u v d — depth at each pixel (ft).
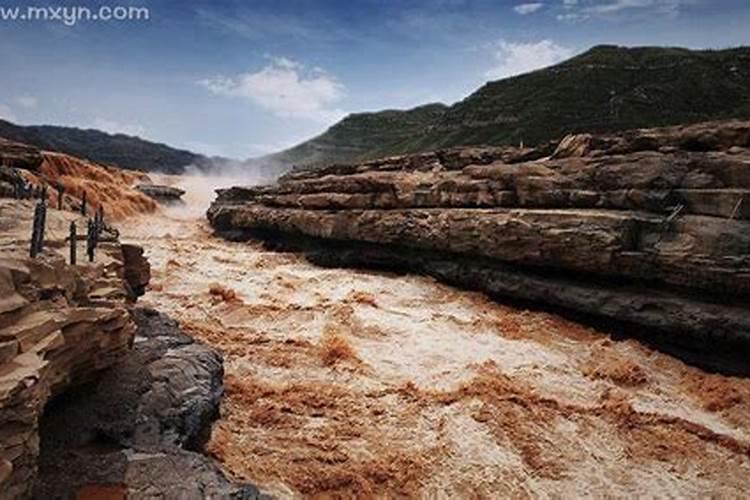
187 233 152.15
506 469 46.68
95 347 40.40
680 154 72.18
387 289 92.89
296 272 105.81
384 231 103.40
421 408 54.39
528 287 81.20
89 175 173.27
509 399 56.08
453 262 94.48
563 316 78.79
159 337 56.13
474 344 69.26
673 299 67.05
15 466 26.76
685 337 65.46
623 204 73.82
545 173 84.17
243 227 142.31
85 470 36.60
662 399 58.18
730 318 61.31
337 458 46.44
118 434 41.45
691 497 44.50
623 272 70.28
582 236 72.64
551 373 62.39
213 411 50.01
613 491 44.86
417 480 45.09
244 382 57.21
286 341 68.33
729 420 54.49
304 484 43.52
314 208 122.01
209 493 35.55
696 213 67.46
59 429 40.19
